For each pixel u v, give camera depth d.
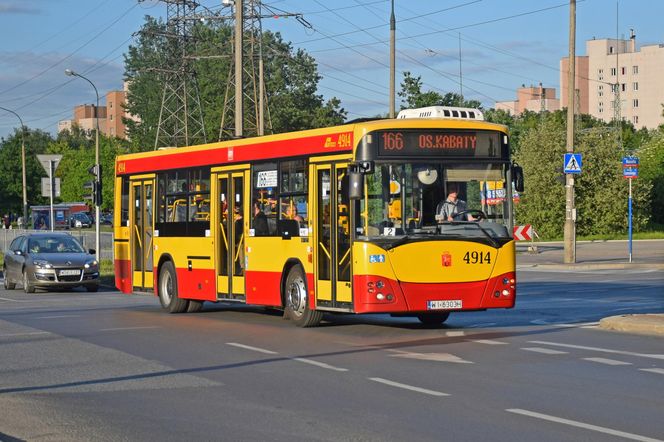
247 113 82.62
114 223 26.17
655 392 11.30
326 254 18.06
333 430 9.40
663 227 81.56
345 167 17.52
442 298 17.14
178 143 67.38
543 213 73.31
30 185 113.50
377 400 10.98
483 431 9.23
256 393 11.63
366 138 17.06
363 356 14.66
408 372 13.00
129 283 25.34
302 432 9.34
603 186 74.81
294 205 18.91
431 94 64.25
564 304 24.23
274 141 19.61
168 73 65.38
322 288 18.19
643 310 22.39
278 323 20.16
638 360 13.94
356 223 17.14
